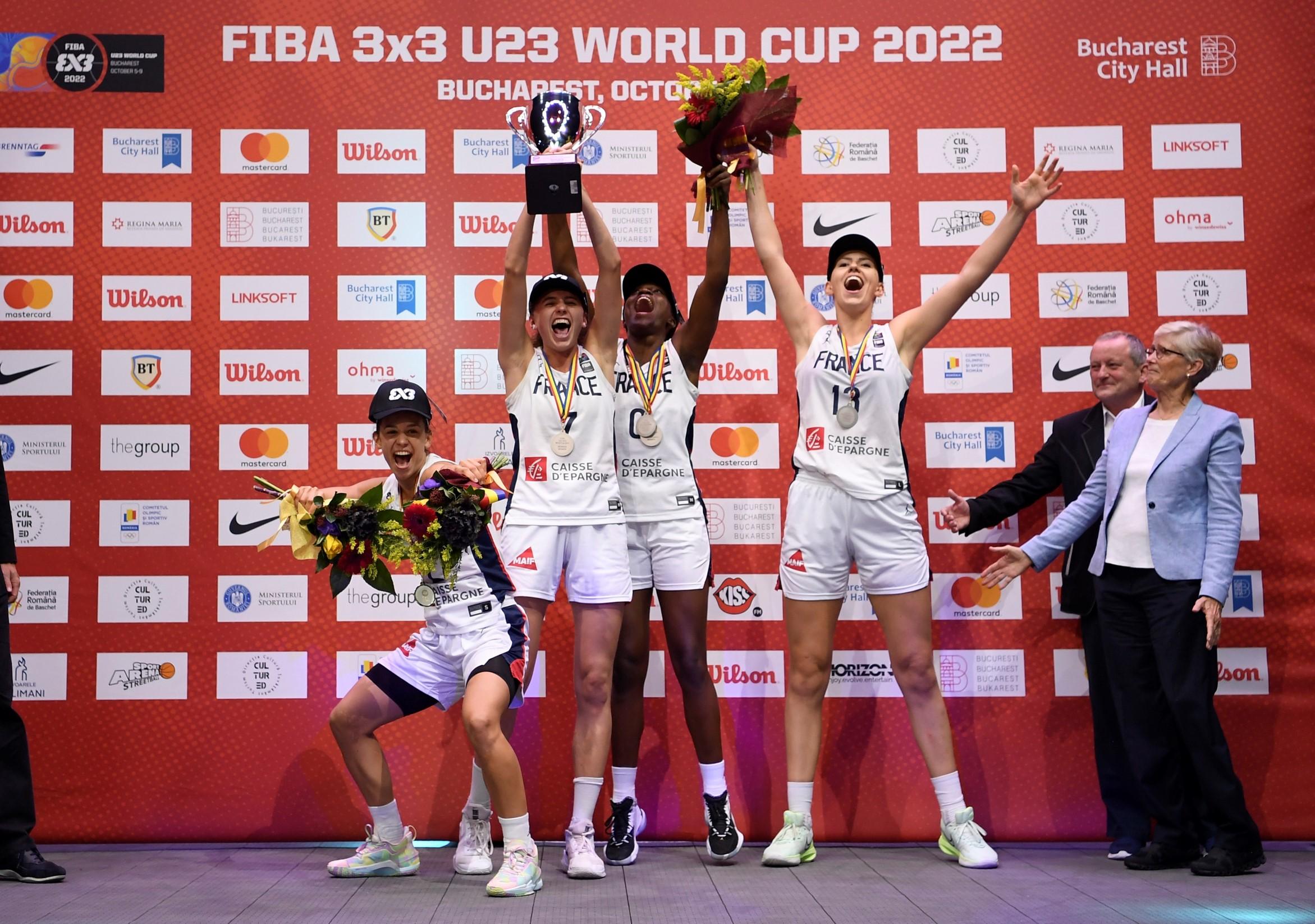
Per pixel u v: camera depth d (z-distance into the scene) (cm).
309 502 327
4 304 416
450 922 287
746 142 377
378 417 334
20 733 352
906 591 371
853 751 414
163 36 423
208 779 409
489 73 427
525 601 354
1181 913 296
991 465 423
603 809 409
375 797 345
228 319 419
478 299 423
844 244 380
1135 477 368
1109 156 428
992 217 428
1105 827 412
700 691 375
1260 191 427
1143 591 362
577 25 429
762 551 418
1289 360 422
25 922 290
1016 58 430
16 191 418
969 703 418
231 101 423
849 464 371
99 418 415
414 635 347
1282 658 415
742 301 423
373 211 423
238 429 418
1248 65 429
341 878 346
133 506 414
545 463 361
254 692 411
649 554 379
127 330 418
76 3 422
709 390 422
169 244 420
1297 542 417
